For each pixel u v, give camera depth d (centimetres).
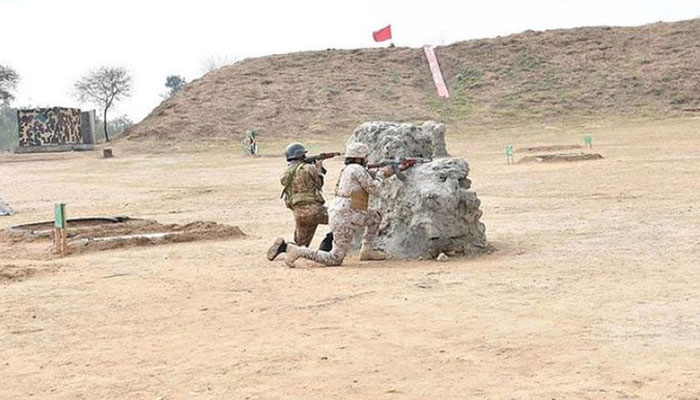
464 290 1002
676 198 2048
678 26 9750
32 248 1574
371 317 873
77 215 2402
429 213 1288
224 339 802
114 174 4697
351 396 614
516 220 1756
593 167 3225
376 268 1215
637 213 1769
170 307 967
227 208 2459
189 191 3241
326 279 1119
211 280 1140
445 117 8312
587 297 929
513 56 9588
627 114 7888
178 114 8588
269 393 629
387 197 1347
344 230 1243
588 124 7556
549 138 6344
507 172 3272
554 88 8712
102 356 757
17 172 5359
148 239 1574
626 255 1227
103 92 11044
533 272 1115
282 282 1106
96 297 1047
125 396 637
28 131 8312
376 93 8956
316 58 9912
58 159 6931
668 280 1015
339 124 8169
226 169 4675
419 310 895
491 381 636
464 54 9838
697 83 8262
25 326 893
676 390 596
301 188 1353
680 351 694
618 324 798
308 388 637
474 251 1312
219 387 648
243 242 1591
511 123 7975
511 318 841
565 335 762
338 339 783
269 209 2367
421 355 718
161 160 6147
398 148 1391
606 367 657
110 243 1541
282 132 8075
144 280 1162
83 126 9006
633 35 9719
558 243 1391
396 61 9788
